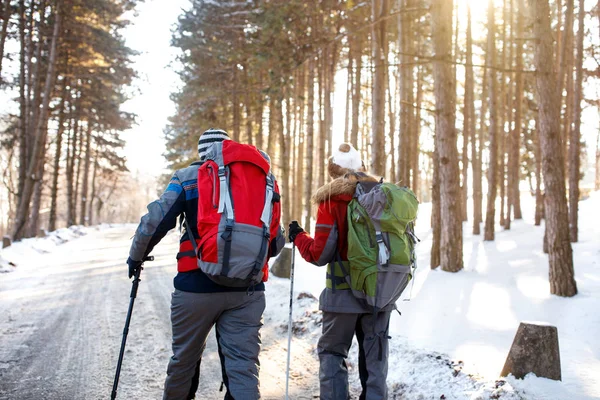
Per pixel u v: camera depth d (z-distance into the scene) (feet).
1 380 14.87
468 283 31.73
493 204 56.39
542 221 69.87
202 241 9.50
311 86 61.05
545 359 13.70
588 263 36.99
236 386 9.41
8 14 66.85
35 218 85.97
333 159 12.49
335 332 11.38
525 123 97.04
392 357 15.88
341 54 79.36
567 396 12.83
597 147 98.27
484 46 74.54
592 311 23.30
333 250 11.18
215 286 9.70
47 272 40.04
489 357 16.79
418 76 77.46
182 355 10.15
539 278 32.32
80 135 128.16
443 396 12.73
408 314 23.99
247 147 10.43
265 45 59.26
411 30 60.85
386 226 10.87
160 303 26.84
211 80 83.35
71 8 79.36
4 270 40.19
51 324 22.04
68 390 14.19
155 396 13.79
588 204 72.74
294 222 12.40
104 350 18.07
